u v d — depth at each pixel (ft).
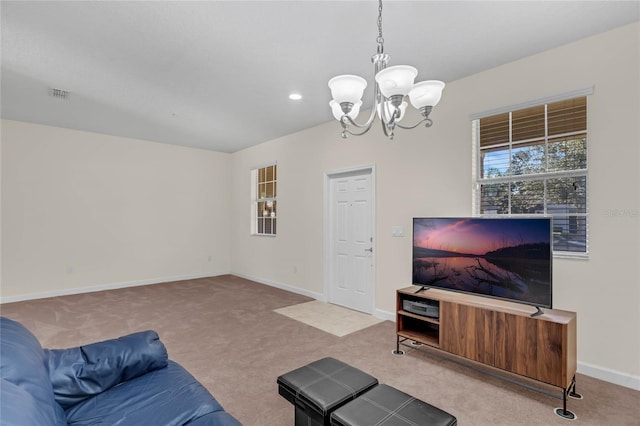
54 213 17.28
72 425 4.48
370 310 14.26
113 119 15.78
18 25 8.09
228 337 11.29
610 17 7.73
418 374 8.75
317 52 9.36
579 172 8.89
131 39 8.72
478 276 9.08
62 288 17.43
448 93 11.41
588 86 8.58
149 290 18.54
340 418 4.73
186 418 4.61
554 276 9.09
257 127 17.06
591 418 6.87
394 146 13.12
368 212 14.55
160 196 20.88
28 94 12.51
